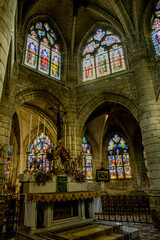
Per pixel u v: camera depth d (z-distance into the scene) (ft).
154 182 32.60
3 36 16.01
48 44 52.31
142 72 40.27
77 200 25.03
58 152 26.63
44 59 49.37
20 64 40.16
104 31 55.83
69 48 56.03
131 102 42.50
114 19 48.57
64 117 46.75
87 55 55.83
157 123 35.55
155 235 24.47
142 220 35.70
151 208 31.65
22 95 39.63
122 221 33.60
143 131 37.17
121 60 49.21
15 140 68.54
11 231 25.72
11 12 17.80
